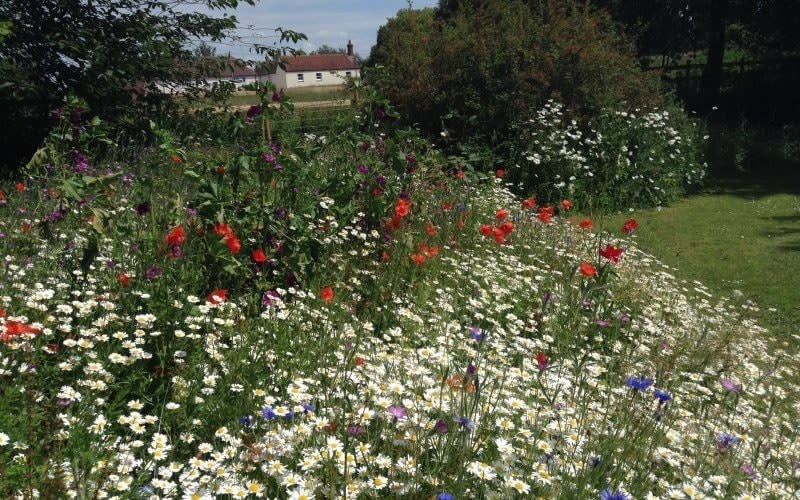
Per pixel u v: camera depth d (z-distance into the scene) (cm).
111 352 312
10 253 426
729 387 360
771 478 289
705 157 1630
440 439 249
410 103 1331
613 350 448
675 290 670
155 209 468
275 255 466
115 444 242
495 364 360
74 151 597
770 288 794
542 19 1374
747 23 2342
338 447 239
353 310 423
